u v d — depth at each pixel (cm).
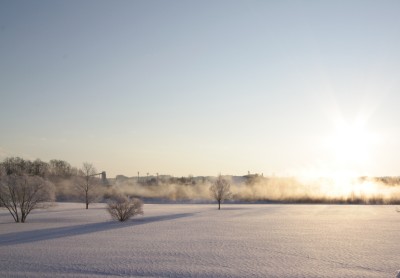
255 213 8762
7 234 4991
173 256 3406
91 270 2875
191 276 2703
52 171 18250
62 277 2680
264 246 3953
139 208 6988
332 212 9056
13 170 17025
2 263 3119
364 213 8706
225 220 6988
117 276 2705
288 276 2705
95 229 5547
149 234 4959
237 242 4241
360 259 3278
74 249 3778
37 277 2681
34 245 4044
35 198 6938
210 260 3234
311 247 3894
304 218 7394
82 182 10794
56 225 6141
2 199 6800
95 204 12788
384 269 2911
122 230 5406
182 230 5397
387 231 5231
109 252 3600
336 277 2678
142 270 2875
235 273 2788
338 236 4719
